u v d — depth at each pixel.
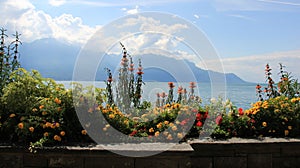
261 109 3.24
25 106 3.02
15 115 2.94
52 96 3.15
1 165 2.68
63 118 2.96
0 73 3.49
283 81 3.89
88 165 2.61
